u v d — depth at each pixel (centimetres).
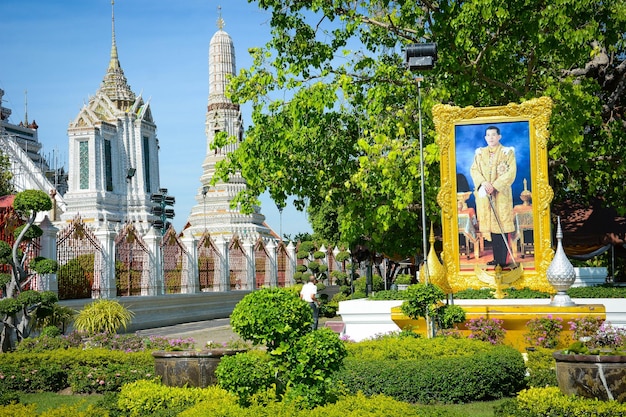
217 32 5891
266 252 3878
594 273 2450
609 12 1875
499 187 1745
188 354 1052
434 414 816
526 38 1961
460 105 1986
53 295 1780
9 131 8050
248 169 2089
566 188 2453
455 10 1875
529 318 1463
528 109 1738
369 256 2933
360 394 871
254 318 774
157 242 2950
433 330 1389
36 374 1331
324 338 787
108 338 1546
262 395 816
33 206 1794
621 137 2027
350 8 2064
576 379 892
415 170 1862
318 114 2017
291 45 2106
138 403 953
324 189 2150
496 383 1104
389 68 2038
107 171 6050
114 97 6888
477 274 1741
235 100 2141
